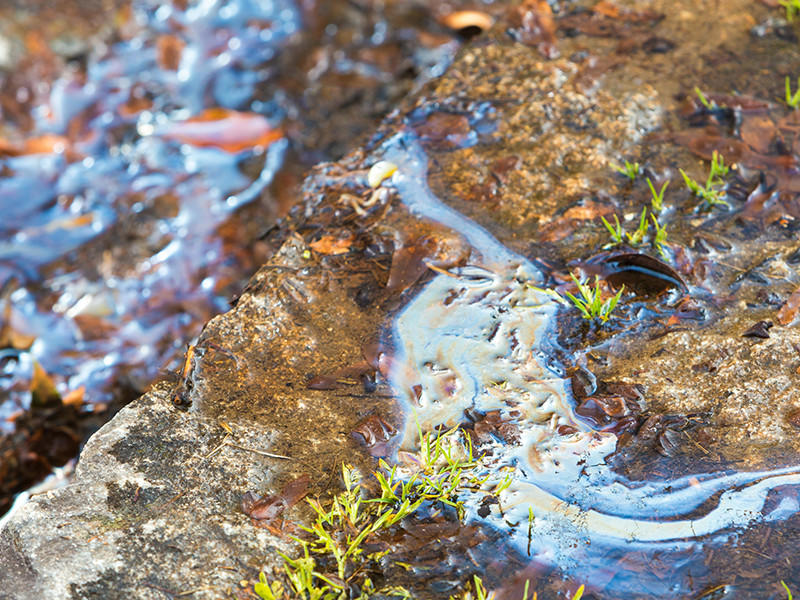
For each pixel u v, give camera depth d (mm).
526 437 1519
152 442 1520
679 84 1695
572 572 1475
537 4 1772
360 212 1626
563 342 1556
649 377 1539
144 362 1681
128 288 1727
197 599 1463
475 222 1616
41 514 1490
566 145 1657
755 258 1587
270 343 1563
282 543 1482
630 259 1585
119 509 1493
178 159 1822
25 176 1811
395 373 1547
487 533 1486
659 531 1485
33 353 1693
